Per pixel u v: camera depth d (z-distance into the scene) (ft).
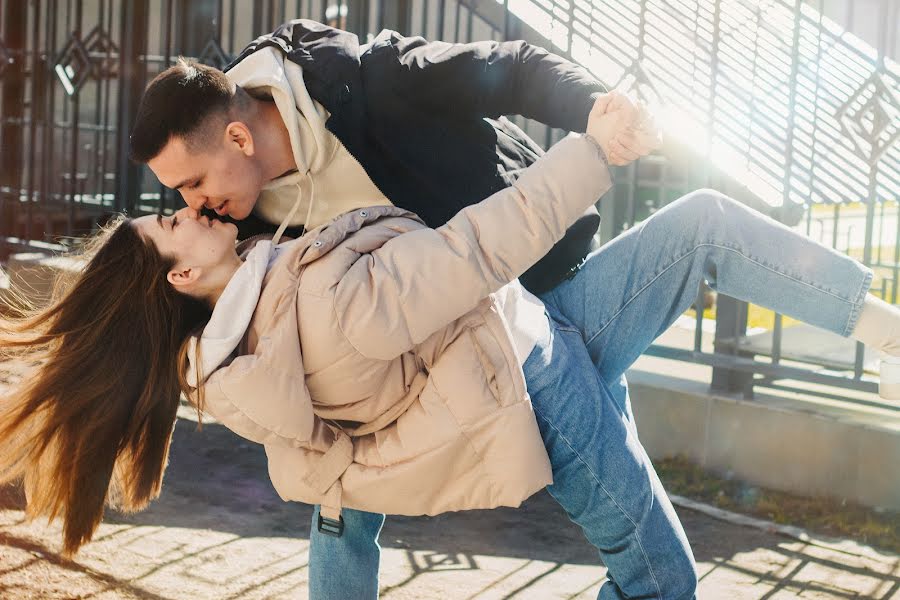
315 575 8.55
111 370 7.27
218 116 7.29
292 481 7.71
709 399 15.55
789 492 14.87
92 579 11.55
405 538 13.29
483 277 6.75
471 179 7.91
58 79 25.38
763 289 7.70
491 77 7.84
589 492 7.62
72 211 23.15
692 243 7.82
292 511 13.99
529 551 12.94
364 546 8.53
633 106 6.72
